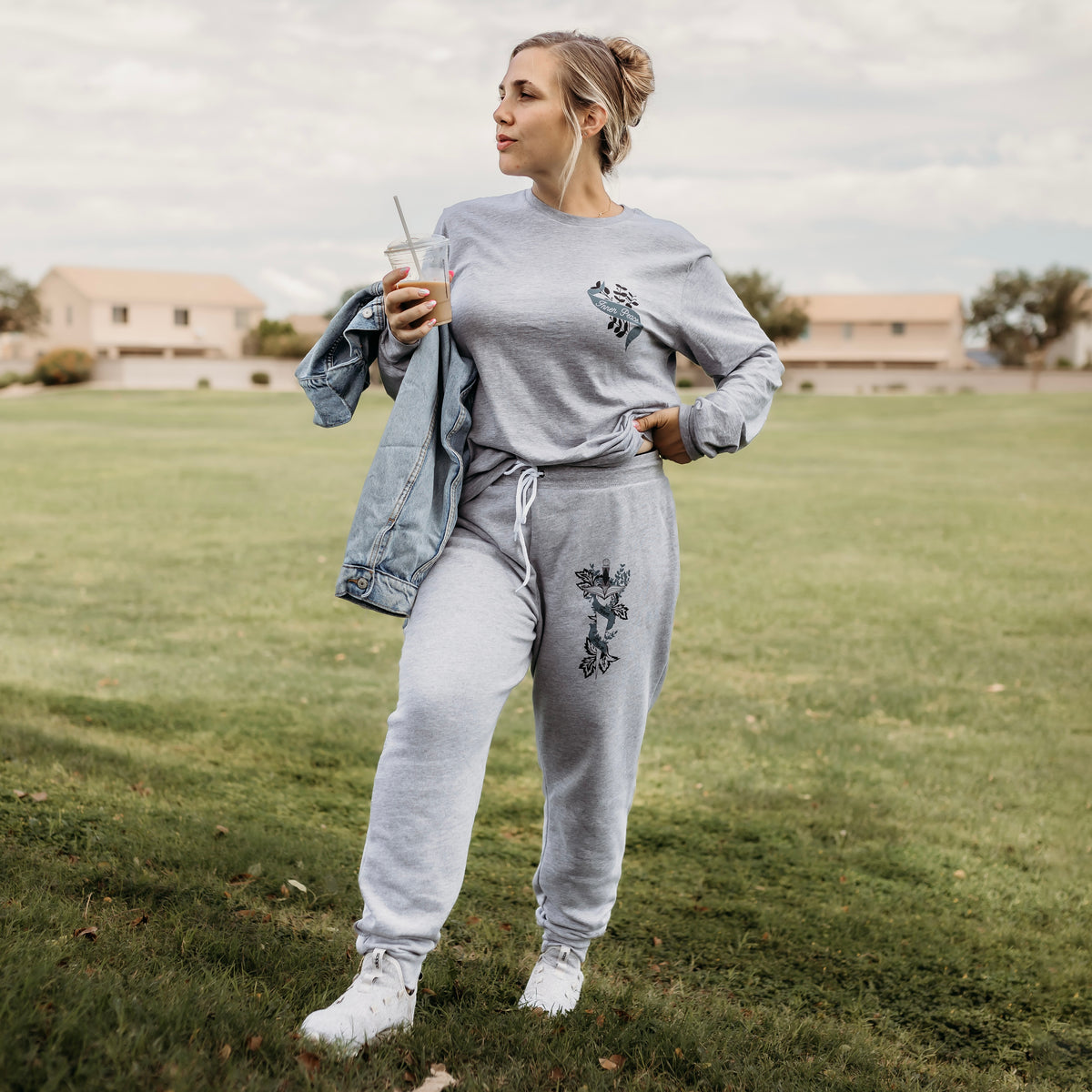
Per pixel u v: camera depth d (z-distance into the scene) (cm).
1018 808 524
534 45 242
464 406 243
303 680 711
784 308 6531
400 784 221
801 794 531
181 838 363
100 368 5866
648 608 245
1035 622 941
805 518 1498
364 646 825
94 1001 201
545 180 246
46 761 439
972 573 1147
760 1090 233
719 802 514
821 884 421
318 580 1066
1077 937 382
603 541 238
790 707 694
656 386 250
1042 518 1512
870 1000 326
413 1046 220
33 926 258
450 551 240
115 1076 181
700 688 733
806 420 3344
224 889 326
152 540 1269
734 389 247
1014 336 6531
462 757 223
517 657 234
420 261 230
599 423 239
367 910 221
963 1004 329
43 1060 179
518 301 236
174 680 686
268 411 3609
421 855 220
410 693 223
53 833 349
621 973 326
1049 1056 302
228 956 266
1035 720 678
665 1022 260
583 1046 236
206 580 1052
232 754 532
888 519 1496
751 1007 311
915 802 525
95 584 1015
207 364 5944
